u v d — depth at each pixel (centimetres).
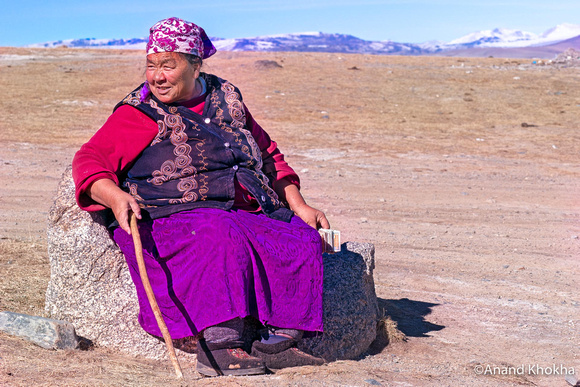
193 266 314
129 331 357
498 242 816
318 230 362
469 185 1252
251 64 3066
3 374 281
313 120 1978
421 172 1379
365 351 394
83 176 316
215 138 335
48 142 1568
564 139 1817
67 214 374
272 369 330
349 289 385
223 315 304
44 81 2572
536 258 737
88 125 1811
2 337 342
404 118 2067
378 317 426
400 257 716
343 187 1189
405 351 404
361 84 2664
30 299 438
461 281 622
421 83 2734
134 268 343
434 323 480
